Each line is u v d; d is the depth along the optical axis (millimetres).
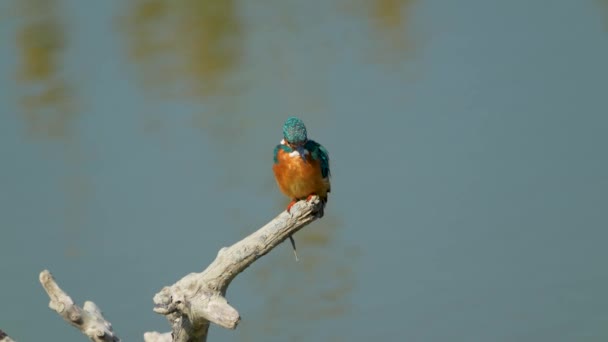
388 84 21000
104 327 7090
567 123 19125
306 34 23188
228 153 18453
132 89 20875
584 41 23297
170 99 20547
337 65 21969
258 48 22531
